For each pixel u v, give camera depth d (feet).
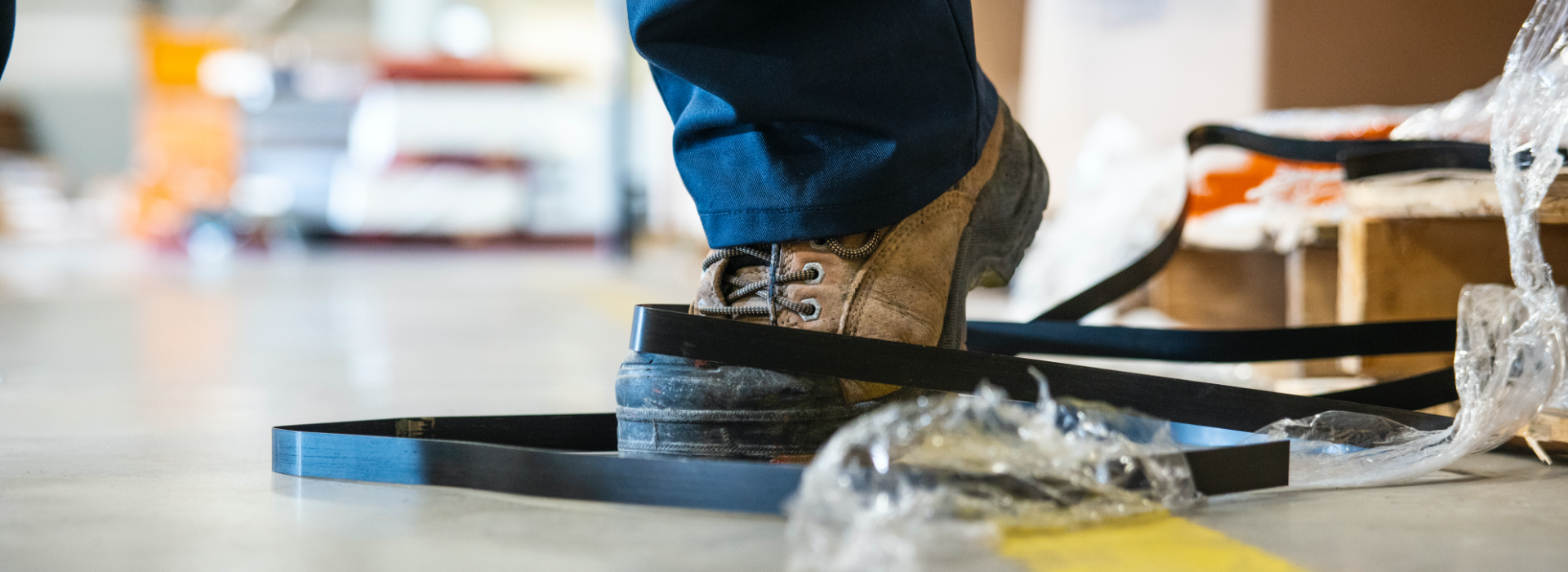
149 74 28.58
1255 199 6.63
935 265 3.22
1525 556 2.29
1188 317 7.45
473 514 2.66
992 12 14.12
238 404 5.32
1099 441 2.52
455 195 28.94
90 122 46.70
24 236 39.19
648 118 28.07
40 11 45.78
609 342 8.91
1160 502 2.61
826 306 3.08
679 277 18.63
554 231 29.63
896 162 3.06
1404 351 3.77
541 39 38.63
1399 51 8.55
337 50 36.70
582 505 2.76
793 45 3.03
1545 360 3.08
